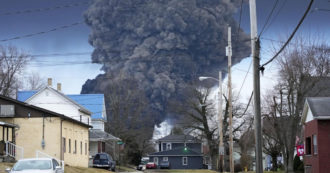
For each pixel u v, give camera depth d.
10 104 43.16
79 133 51.31
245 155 74.75
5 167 32.56
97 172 43.75
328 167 34.31
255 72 22.55
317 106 35.59
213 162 69.88
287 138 47.34
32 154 42.72
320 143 34.62
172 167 97.31
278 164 75.06
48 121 43.34
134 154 88.62
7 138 41.00
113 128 80.81
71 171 38.88
